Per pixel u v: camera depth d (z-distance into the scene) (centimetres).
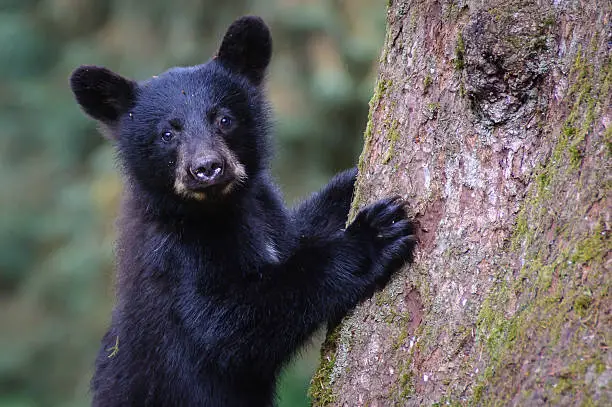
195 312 929
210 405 955
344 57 1917
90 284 2108
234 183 989
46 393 2242
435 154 734
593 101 623
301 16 1889
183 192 970
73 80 1063
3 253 2489
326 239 868
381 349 751
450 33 729
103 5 2280
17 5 2684
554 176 639
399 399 713
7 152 2578
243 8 1994
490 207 685
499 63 662
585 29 638
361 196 830
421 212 744
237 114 1042
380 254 775
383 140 796
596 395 554
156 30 2094
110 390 1008
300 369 1867
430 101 742
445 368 676
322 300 841
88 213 2225
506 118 675
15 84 2539
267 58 1097
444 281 705
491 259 676
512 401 600
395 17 788
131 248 1001
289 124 1866
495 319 647
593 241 593
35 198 2523
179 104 1020
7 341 2300
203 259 941
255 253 957
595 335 571
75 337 2223
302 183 1856
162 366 963
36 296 2316
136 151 1029
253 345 906
